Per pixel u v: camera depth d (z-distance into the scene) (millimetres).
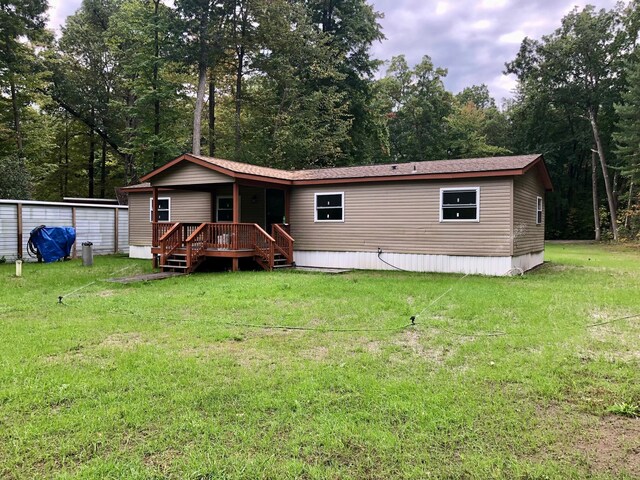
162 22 20875
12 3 21078
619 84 29375
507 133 39531
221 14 22016
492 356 4387
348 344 4902
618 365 4098
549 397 3422
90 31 27562
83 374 3918
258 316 6273
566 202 36000
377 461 2561
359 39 27031
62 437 2828
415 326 5645
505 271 10891
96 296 7953
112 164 30609
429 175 11508
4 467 2490
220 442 2768
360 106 27766
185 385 3676
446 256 11648
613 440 2795
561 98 31562
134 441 2787
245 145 24141
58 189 31609
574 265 14078
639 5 27484
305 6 25641
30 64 23172
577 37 30047
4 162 20000
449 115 38812
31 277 10617
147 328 5590
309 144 22500
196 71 23844
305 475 2430
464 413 3127
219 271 12258
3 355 4445
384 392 3490
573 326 5531
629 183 28703
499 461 2545
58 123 28719
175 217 16047
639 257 17391
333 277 10617
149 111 22938
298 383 3691
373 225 12609
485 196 11125
